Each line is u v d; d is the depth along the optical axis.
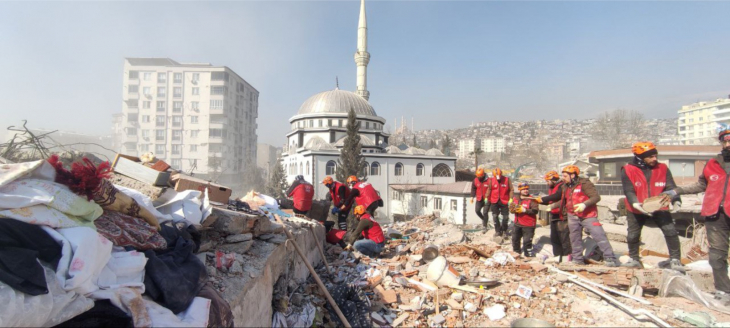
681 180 23.12
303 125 53.72
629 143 62.00
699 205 7.91
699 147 23.36
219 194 4.98
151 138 66.00
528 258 7.04
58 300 1.94
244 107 77.75
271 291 4.01
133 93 65.69
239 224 4.17
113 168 4.35
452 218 37.12
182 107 66.69
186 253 3.04
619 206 9.07
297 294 4.67
